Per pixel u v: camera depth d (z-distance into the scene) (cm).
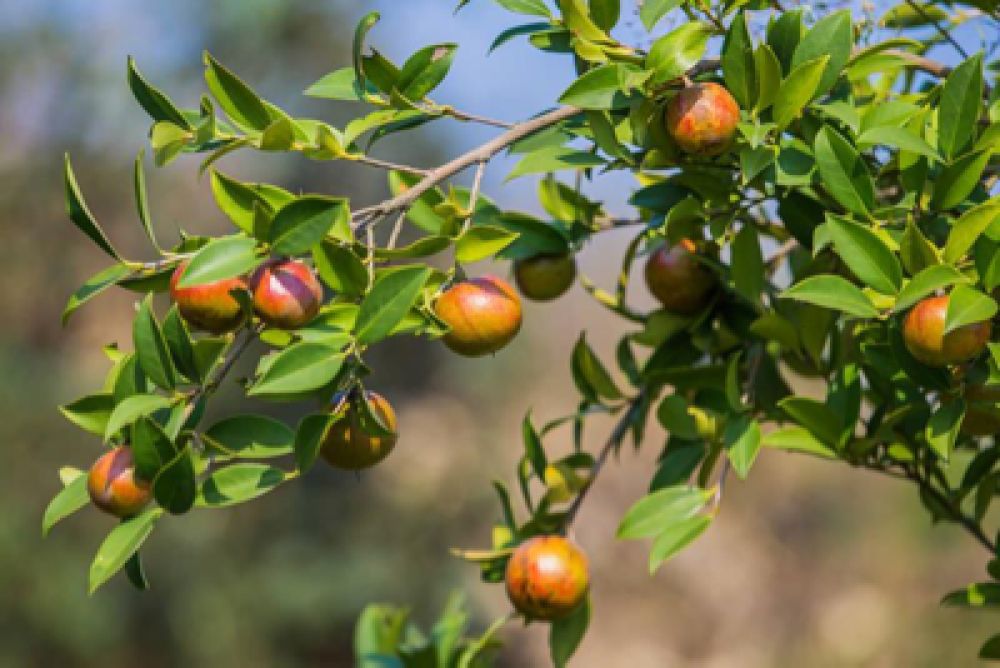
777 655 639
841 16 134
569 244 150
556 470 151
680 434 147
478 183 134
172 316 130
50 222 576
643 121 135
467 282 135
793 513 672
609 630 690
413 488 632
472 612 625
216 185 131
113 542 130
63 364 568
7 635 522
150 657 560
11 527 525
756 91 134
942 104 133
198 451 131
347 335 129
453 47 136
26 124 575
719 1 135
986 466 143
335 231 130
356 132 134
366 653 163
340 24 596
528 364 701
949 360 128
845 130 136
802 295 130
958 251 128
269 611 579
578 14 136
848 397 141
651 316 151
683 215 139
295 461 131
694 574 687
